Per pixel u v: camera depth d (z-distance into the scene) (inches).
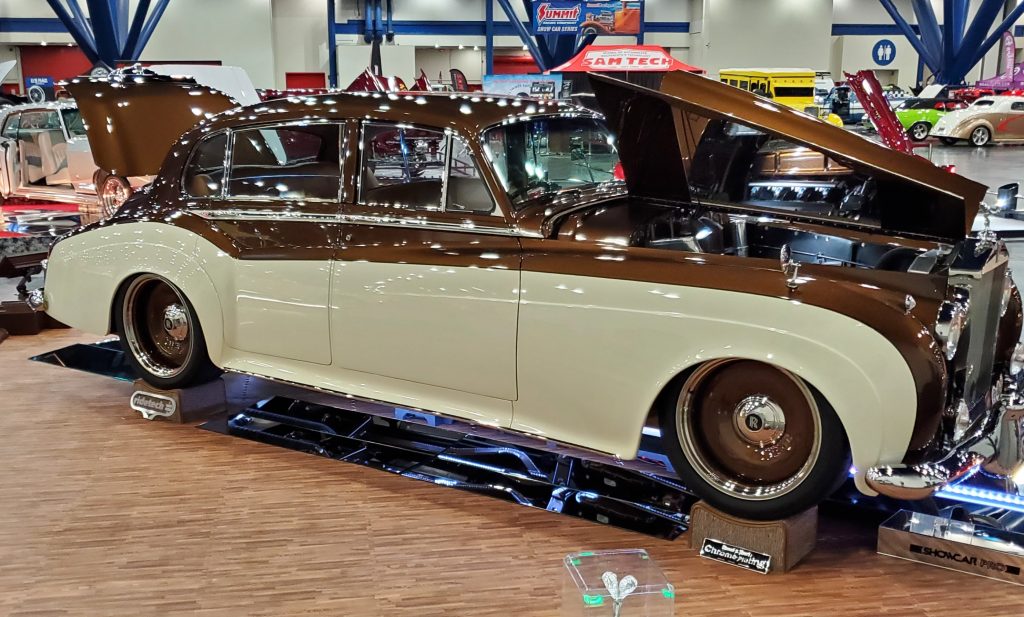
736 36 1355.8
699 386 112.3
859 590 103.9
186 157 156.5
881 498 123.9
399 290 131.1
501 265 122.3
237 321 149.6
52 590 105.4
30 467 141.4
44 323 224.7
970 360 107.7
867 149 113.2
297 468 140.9
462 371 127.8
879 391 98.4
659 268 111.3
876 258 129.8
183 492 132.2
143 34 1033.5
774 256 138.9
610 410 115.7
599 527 120.4
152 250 154.6
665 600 83.1
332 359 141.0
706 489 112.4
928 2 1226.6
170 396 159.9
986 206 124.1
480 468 138.6
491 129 128.5
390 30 1332.4
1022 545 105.5
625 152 133.6
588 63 633.6
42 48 1234.0
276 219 144.3
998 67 1250.6
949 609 99.4
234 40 1208.8
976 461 104.8
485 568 110.0
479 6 1379.2
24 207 376.5
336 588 105.4
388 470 139.3
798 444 106.8
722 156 135.6
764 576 107.4
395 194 133.8
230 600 103.0
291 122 141.5
